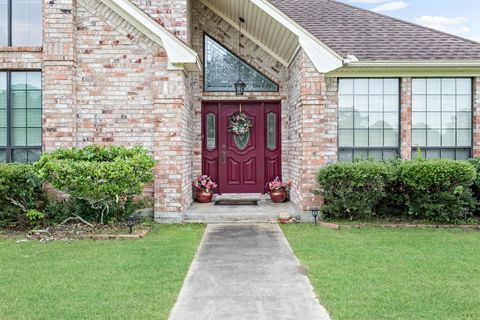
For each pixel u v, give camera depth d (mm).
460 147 8805
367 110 8750
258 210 8688
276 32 8844
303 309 3783
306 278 4652
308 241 6426
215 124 10469
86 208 7523
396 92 8766
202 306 3861
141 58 8219
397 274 4738
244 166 10508
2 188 7219
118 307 3814
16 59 8195
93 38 8203
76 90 8219
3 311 3725
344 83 8742
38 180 7371
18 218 7508
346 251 5785
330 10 10516
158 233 7156
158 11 9047
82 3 8195
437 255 5555
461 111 8805
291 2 10969
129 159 7125
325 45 8078
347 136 8766
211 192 9977
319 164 8219
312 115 8203
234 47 10211
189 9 9625
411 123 8711
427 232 7102
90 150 7434
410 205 7895
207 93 10203
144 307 3816
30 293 4176
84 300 3982
